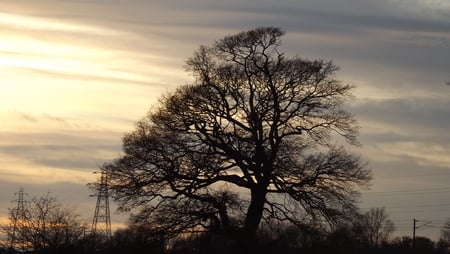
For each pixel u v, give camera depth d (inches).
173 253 2337.6
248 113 2239.2
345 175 2260.1
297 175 2244.1
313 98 2278.5
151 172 2228.1
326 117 2295.8
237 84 2249.0
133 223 2247.8
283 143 2258.9
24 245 2298.2
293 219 2276.1
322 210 2258.9
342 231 2396.7
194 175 2214.6
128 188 2237.9
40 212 2322.8
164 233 2230.6
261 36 2258.9
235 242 2304.4
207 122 2245.3
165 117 2252.7
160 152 2223.2
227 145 2214.6
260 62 2252.7
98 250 2330.2
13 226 2313.0
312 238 2335.1
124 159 2246.6
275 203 2277.3
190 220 2230.6
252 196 2255.2
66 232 2289.6
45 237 2289.6
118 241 2348.7
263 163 2225.6
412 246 4436.5
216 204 2212.1
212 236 2313.0
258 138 2226.9
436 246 4613.7
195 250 2331.4
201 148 2229.3
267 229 2431.1
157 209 2230.6
